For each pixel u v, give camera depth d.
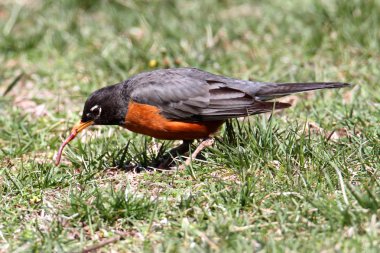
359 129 11.54
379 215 8.44
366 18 15.99
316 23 16.47
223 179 10.12
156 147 11.89
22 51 16.62
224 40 16.62
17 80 14.59
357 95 13.20
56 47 16.58
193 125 11.02
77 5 18.28
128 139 12.06
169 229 8.81
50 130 12.91
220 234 8.40
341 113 12.48
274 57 15.37
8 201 9.88
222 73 14.99
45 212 9.48
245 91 11.30
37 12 18.03
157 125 11.03
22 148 12.02
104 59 15.35
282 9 17.75
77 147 11.79
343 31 15.69
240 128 10.89
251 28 17.11
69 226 9.04
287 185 9.55
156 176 10.48
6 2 18.91
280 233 8.43
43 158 11.79
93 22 17.61
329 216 8.50
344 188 8.94
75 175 10.62
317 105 13.07
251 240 8.23
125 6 18.22
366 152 10.41
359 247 7.82
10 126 12.97
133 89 11.05
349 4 16.23
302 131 11.41
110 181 10.32
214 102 10.92
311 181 9.59
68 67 15.71
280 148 10.36
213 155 10.75
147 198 9.40
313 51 15.60
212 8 18.31
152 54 15.49
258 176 9.80
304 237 8.26
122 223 9.06
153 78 11.16
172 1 18.30
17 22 17.77
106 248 8.52
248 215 8.96
